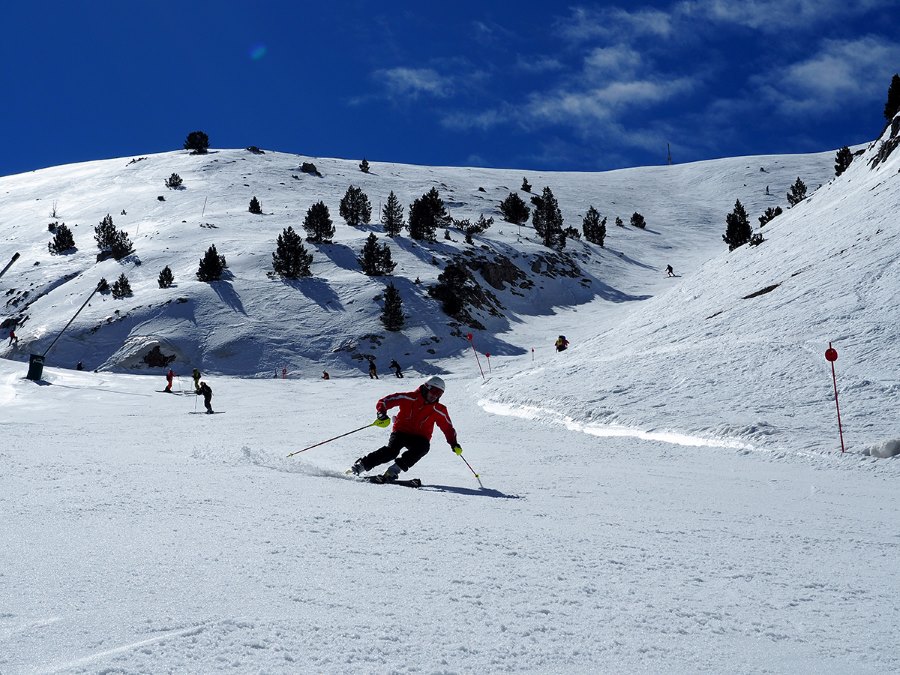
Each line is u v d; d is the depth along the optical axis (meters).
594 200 109.25
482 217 78.62
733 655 2.62
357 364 46.06
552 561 3.91
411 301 53.38
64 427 15.37
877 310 21.03
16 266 65.44
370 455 7.86
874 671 2.49
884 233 26.95
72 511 4.54
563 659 2.48
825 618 3.15
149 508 4.76
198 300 51.16
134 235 70.31
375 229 70.06
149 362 44.94
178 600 2.79
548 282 68.00
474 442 14.52
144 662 2.17
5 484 5.59
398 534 4.34
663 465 11.23
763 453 12.48
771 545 4.88
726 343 22.30
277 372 44.78
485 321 55.44
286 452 10.45
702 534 5.16
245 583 3.08
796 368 18.39
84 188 96.56
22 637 2.31
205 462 8.09
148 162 106.44
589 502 6.64
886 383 16.22
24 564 3.20
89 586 2.90
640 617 3.01
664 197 114.81
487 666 2.36
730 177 120.50
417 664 2.33
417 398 7.95
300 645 2.41
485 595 3.16
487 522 5.02
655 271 77.31
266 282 55.00
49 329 48.84
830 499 7.94
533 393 21.14
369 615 2.78
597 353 28.55
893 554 4.74
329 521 4.61
